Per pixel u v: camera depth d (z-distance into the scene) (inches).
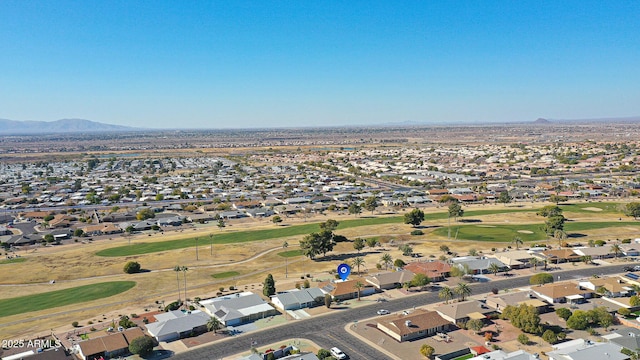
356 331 4776.1
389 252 7746.1
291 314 5251.0
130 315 5270.7
